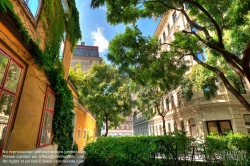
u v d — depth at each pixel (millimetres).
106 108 15117
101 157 4176
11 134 3801
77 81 15742
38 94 5242
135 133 45562
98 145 4465
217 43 5973
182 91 15422
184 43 8203
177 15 20359
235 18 5051
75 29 9703
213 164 4125
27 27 4523
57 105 6758
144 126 36750
